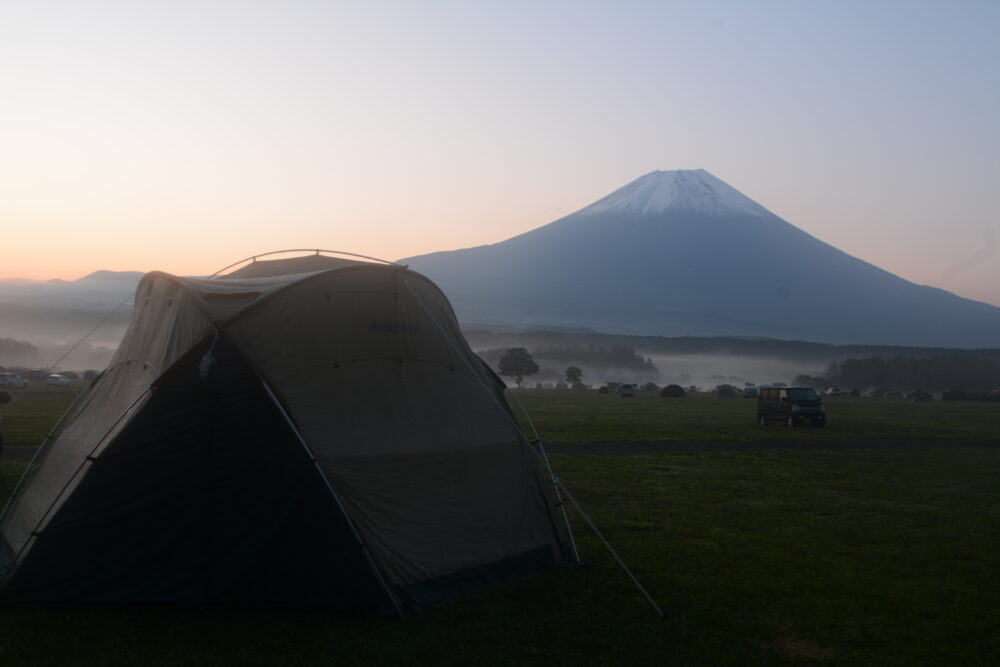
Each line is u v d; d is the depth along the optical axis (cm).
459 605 804
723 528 1212
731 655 696
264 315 855
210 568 784
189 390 816
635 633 745
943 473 1914
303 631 723
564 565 971
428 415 905
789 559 1026
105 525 791
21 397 5184
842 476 1841
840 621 790
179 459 801
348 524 773
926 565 1006
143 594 778
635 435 2931
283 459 792
